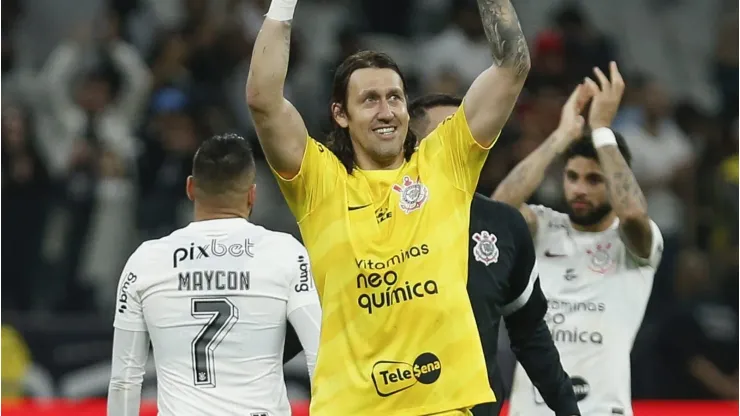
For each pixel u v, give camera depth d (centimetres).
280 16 1628
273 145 1631
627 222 2034
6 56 4556
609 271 2117
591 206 2103
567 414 1775
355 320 1603
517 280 1742
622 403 2084
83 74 4391
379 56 1680
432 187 1633
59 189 4000
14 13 4762
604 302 2106
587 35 4762
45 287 3941
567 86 4509
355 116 1653
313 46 4850
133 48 4700
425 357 1580
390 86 1655
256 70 1608
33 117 4347
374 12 5034
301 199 1652
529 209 2142
